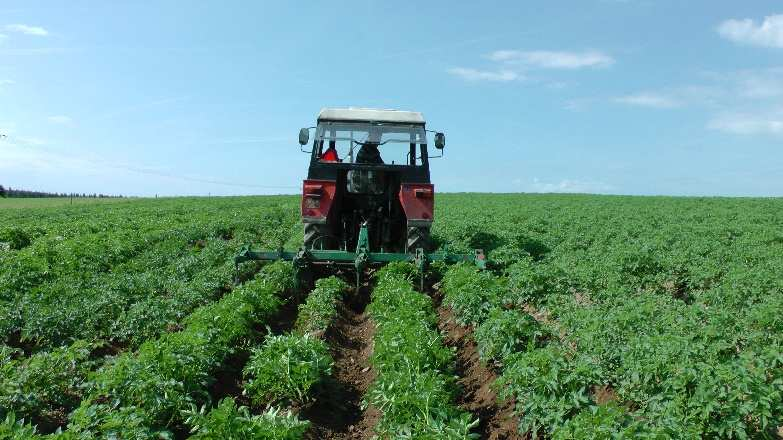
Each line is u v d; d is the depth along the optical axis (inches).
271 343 328.2
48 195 3503.9
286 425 242.4
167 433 250.7
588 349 313.3
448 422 258.2
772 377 275.7
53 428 277.6
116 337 408.5
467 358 373.7
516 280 489.1
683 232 869.8
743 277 453.7
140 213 1422.2
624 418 227.5
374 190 573.9
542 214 1259.8
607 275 513.0
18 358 357.1
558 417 237.1
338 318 461.1
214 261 679.7
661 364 266.8
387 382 291.3
